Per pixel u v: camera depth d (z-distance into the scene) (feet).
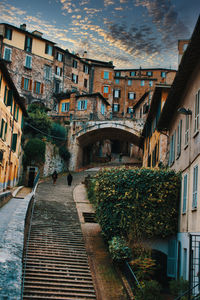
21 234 38.42
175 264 52.85
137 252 52.85
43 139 137.80
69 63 203.92
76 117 178.60
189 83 48.80
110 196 57.57
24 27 191.52
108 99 217.97
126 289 43.98
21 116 114.93
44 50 190.80
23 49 181.98
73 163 154.61
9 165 100.94
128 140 162.91
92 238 64.44
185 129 51.03
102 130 156.87
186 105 50.78
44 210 76.69
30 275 45.78
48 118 148.46
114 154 228.02
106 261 55.16
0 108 79.77
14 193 89.30
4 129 86.43
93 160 189.37
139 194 55.83
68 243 59.72
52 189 105.91
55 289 43.45
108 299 43.11
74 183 122.83
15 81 177.78
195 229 41.52
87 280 47.96
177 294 40.57
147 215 55.01
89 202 89.76
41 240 58.65
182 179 52.37
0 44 173.58
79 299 42.06
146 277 47.44
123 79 231.50
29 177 129.80
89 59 229.66
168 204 54.60
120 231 56.54
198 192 41.14
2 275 23.63
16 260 27.66
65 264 51.78
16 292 21.20
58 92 195.62
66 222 70.33
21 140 120.57
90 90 215.92
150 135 97.66
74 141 156.35
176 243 53.57
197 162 42.39
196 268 38.81
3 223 44.47
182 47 59.41
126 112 227.61
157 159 78.18
